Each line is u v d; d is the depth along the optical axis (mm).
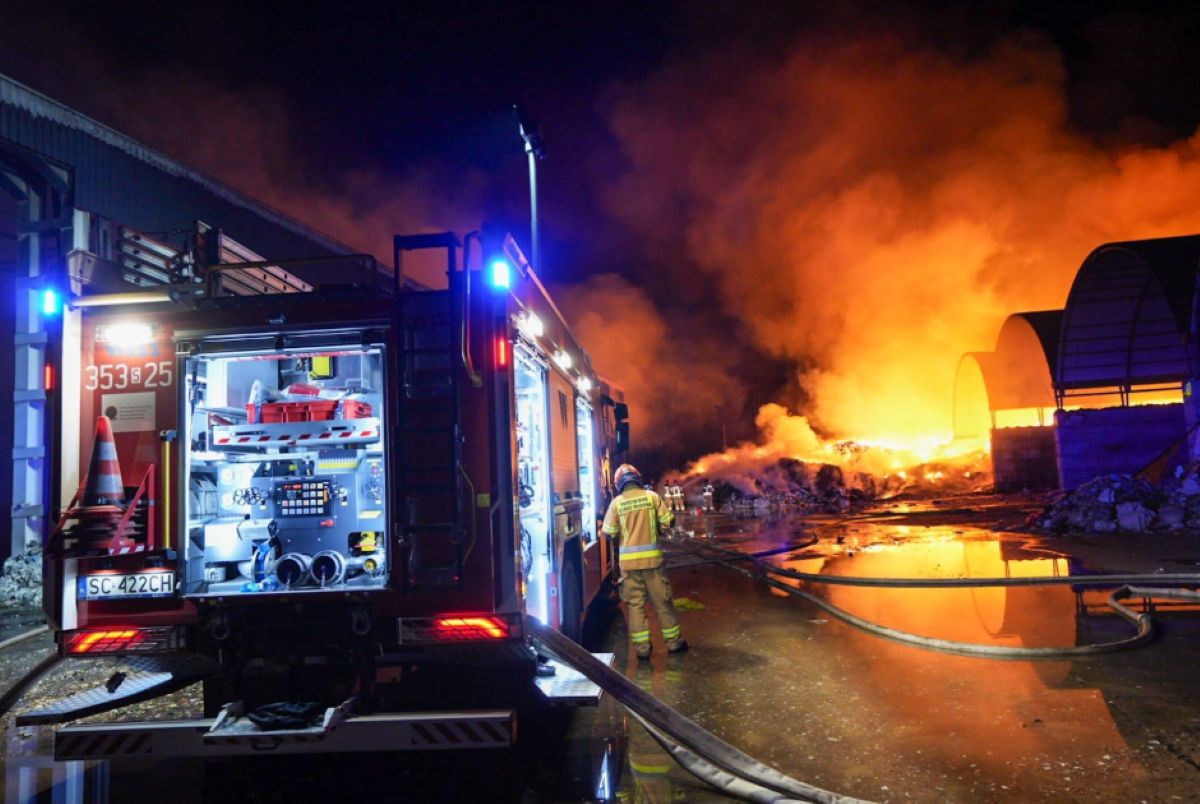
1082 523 13422
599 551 8133
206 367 4180
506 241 4082
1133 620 6648
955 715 4504
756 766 3609
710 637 6949
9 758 4367
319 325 3947
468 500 3814
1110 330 19562
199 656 4008
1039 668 5410
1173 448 16125
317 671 3895
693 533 18141
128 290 4125
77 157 10078
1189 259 15930
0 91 9172
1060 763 3732
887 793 3486
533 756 4195
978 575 9469
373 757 4277
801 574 9961
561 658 3857
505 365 3891
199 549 4035
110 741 3551
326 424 4031
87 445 3994
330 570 3879
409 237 3959
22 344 10125
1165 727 4148
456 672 3951
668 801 3545
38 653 7051
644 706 3807
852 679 5352
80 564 3936
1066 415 19609
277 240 13867
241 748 3506
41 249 10062
